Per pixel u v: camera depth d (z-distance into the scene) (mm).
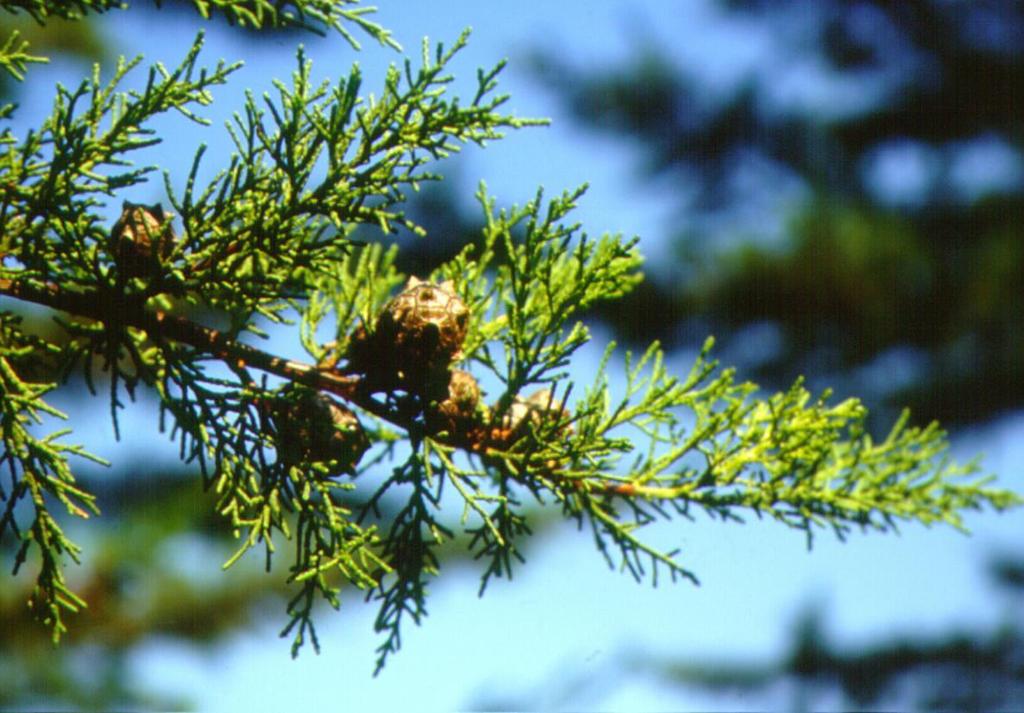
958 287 2566
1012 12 2811
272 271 735
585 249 747
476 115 730
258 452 736
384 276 789
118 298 728
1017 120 2857
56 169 716
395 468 746
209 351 738
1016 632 3025
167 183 722
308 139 732
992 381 2600
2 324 729
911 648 3004
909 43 2867
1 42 2027
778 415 779
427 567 754
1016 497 808
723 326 2648
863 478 803
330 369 751
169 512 2383
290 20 736
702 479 778
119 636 2375
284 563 2561
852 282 2531
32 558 2266
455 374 750
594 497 772
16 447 721
